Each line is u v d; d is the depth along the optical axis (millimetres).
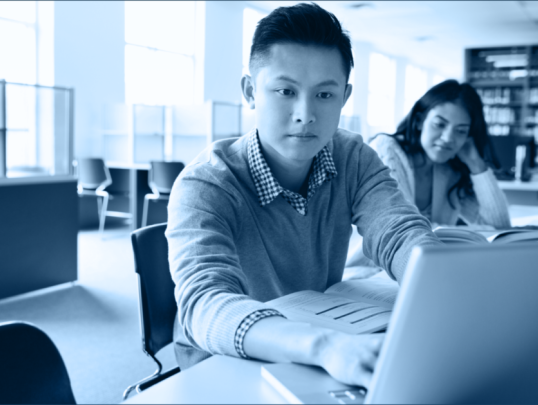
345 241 1121
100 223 6242
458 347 467
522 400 533
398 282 954
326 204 1065
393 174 1861
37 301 3180
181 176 963
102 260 4371
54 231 3383
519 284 483
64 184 3430
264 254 994
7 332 644
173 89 7605
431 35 9766
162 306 1240
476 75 7551
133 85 7086
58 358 694
